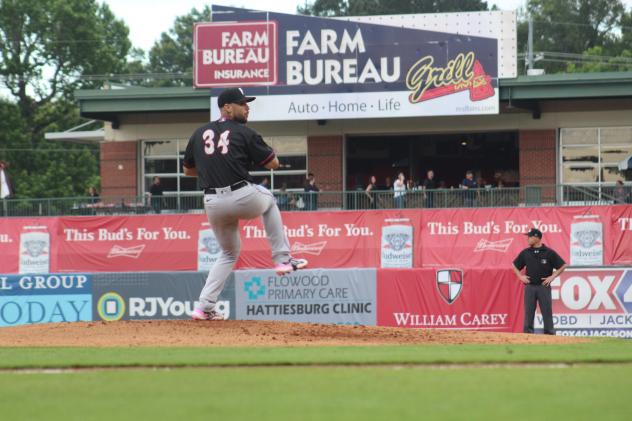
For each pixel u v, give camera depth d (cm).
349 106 7838
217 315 3450
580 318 5472
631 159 7469
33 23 16238
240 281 5753
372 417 1612
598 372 2150
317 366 2267
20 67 16250
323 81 7869
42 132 16550
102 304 5847
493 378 2045
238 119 3114
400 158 8619
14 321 5862
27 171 15888
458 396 1817
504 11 7994
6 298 5878
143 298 5831
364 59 7819
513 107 7906
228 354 2492
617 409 1688
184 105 8219
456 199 7112
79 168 16250
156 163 8812
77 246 7362
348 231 7062
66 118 16625
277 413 1655
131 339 3002
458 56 7719
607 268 5456
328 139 8444
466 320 5644
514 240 6844
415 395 1828
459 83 7706
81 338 3062
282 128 8506
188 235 7281
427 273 5688
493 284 5631
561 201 7062
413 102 7769
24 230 7400
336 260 7056
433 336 3234
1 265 7394
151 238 7312
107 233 7356
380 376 2077
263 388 1922
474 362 2311
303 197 7412
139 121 8781
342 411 1669
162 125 8756
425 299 5681
